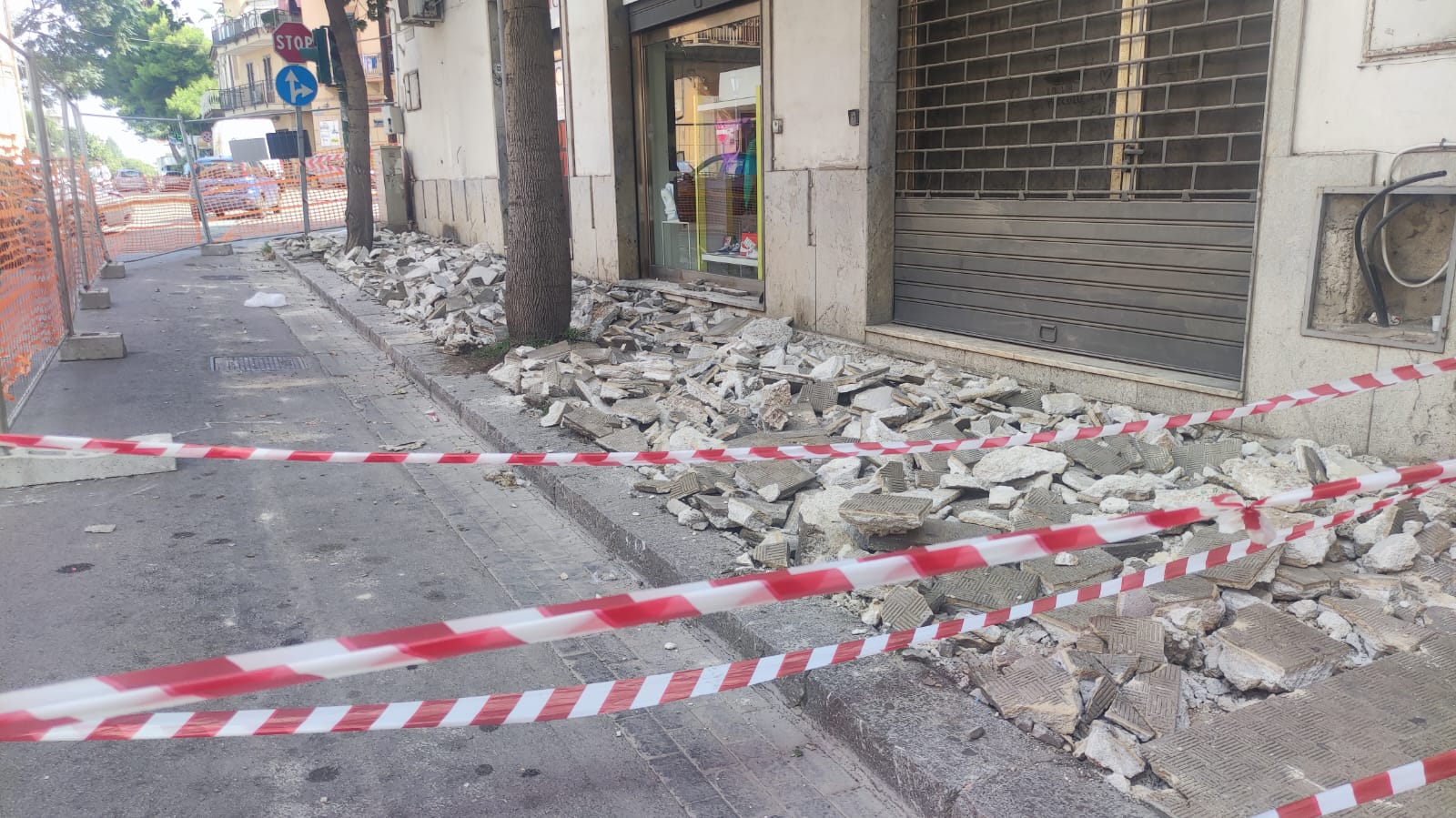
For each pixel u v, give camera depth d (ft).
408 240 58.39
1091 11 20.81
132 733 7.35
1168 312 19.81
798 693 10.92
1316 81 16.07
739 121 32.76
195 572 14.69
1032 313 22.88
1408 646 10.30
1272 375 17.24
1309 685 9.83
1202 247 18.93
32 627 12.90
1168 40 19.45
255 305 40.78
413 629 6.17
